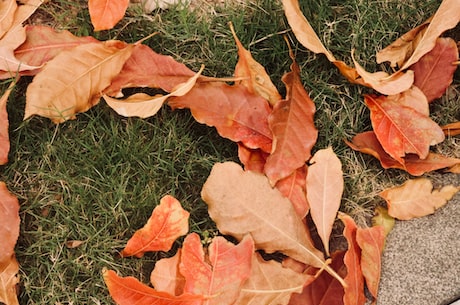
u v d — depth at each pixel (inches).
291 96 38.3
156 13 41.1
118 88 38.6
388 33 41.5
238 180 37.3
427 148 38.9
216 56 40.9
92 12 38.1
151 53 38.9
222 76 40.8
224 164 37.3
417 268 39.1
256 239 37.3
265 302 36.7
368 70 41.4
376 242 37.7
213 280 36.4
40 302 38.4
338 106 40.9
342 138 40.4
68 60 37.8
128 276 37.5
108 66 38.3
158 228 37.2
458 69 41.4
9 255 37.1
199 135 40.2
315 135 38.4
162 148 39.9
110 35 40.6
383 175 40.3
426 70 40.3
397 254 39.2
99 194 39.3
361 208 39.8
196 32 41.1
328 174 37.9
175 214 37.1
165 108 40.1
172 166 39.6
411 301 38.7
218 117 38.3
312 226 39.3
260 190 37.5
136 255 38.3
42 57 39.2
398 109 39.4
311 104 38.6
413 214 39.1
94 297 38.5
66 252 38.9
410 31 40.5
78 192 39.3
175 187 39.6
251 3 41.4
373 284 37.6
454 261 39.2
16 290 38.2
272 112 38.0
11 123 39.5
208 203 37.2
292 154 38.0
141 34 40.8
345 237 37.8
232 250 36.7
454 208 39.8
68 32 39.4
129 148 39.7
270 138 38.5
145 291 35.6
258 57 40.9
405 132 39.1
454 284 38.9
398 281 38.9
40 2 39.5
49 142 39.6
